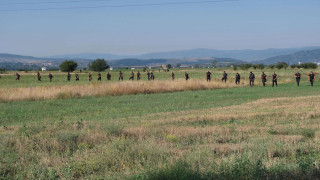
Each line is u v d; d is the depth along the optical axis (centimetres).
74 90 3159
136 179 760
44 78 8275
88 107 2377
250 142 1129
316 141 1121
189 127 1430
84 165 888
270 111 1930
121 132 1307
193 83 3969
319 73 8962
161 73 10812
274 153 995
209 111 2016
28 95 2911
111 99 2930
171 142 1165
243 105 2334
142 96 3191
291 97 2839
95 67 14775
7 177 837
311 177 773
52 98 3005
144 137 1262
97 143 1177
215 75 8450
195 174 760
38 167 893
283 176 781
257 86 4509
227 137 1234
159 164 834
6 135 1293
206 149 1024
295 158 910
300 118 1691
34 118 1906
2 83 6038
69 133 1205
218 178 770
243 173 781
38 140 1159
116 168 888
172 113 1955
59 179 830
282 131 1337
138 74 6128
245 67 13638
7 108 2347
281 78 6475
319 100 2542
